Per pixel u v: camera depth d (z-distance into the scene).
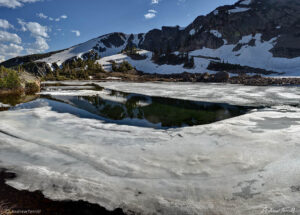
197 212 2.74
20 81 22.97
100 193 3.20
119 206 2.91
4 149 5.04
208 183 3.43
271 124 6.95
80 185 3.42
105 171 3.91
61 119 8.38
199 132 6.23
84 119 8.50
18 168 4.04
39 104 12.56
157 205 2.91
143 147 5.12
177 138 5.75
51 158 4.52
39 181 3.56
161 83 34.88
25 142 5.56
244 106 11.73
